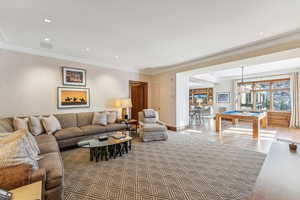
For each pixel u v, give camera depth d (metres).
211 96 11.12
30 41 3.13
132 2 1.87
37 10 2.02
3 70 3.20
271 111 6.77
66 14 2.12
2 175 1.23
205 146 3.68
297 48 2.77
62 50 3.71
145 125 4.29
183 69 5.16
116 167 2.54
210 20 2.32
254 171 2.38
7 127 2.77
